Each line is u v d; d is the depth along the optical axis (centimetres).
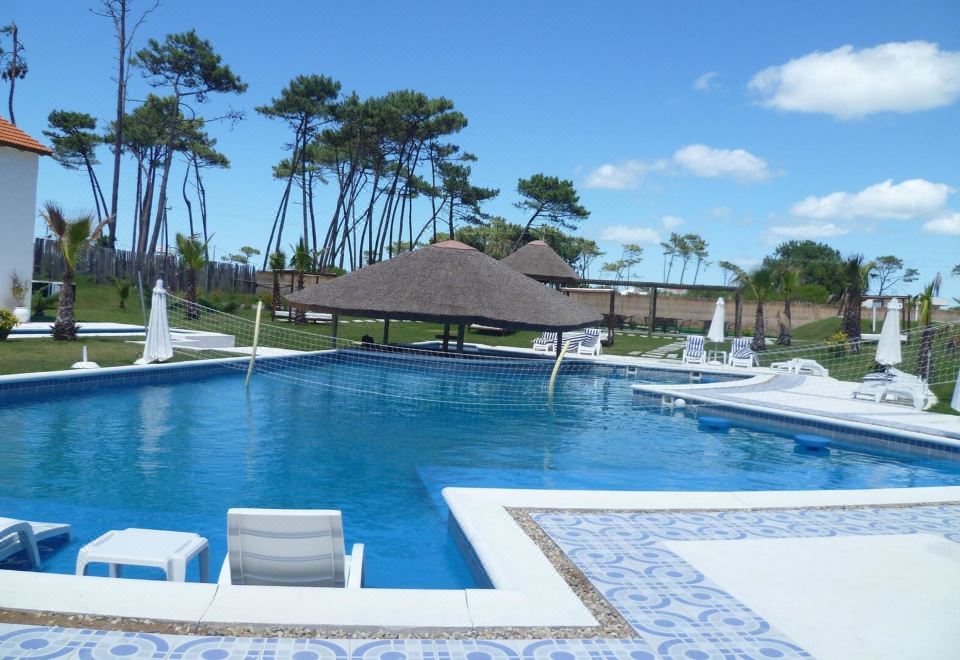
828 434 1264
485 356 2177
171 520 673
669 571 477
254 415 1233
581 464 1005
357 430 1159
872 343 2717
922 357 1895
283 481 836
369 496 796
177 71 4038
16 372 1273
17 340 1655
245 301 3259
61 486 765
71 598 385
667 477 952
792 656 363
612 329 2828
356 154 4934
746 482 941
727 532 570
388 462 959
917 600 443
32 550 524
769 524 597
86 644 340
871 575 484
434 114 4434
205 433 1069
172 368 1528
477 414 1380
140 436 1023
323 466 917
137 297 2969
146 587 402
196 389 1466
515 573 460
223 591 402
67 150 4781
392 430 1179
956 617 418
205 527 659
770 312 3972
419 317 1984
